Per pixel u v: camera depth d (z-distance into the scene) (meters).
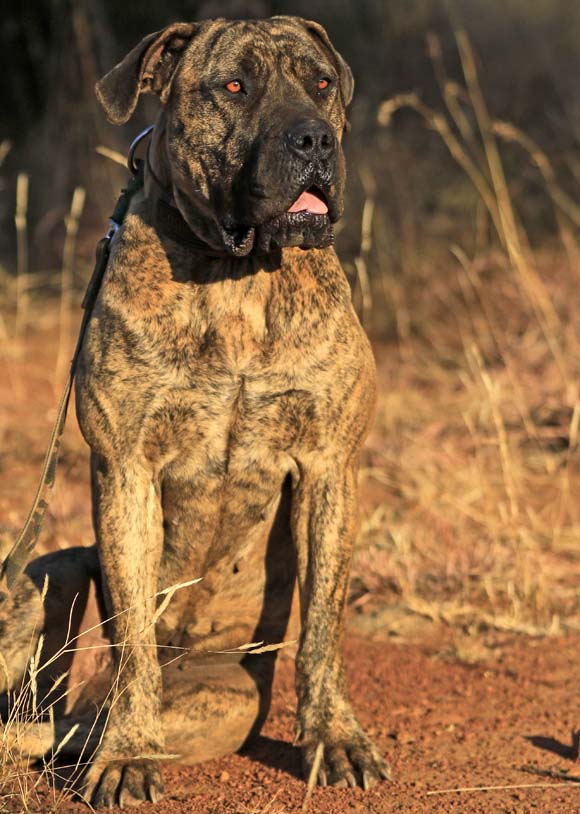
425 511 11.21
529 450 12.60
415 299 16.92
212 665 7.35
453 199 18.98
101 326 6.75
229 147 6.67
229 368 6.64
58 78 19.86
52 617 7.14
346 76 7.36
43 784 6.44
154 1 20.67
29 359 16.27
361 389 6.90
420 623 9.32
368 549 10.31
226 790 6.42
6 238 19.83
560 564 10.17
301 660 6.80
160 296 6.66
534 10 24.92
